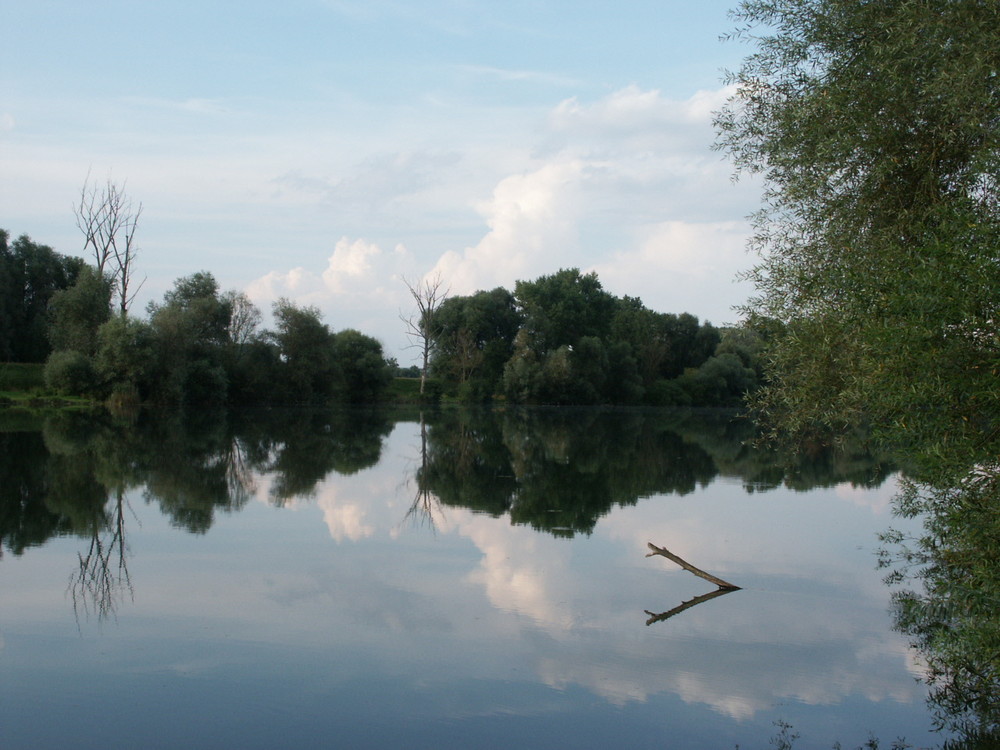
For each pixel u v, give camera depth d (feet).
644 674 31.58
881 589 43.34
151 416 163.53
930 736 26.86
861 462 104.47
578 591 42.68
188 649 33.50
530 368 253.03
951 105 25.39
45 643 34.04
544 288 276.41
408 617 38.01
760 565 48.65
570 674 31.42
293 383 213.46
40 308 212.43
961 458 23.71
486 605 40.04
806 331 30.42
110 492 71.20
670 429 172.96
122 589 41.83
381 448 118.62
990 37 24.63
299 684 30.19
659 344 305.12
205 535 55.11
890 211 29.07
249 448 111.24
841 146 28.27
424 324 263.49
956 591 27.91
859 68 29.25
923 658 33.45
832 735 26.76
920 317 22.48
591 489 79.71
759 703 29.14
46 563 46.93
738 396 294.66
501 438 140.67
